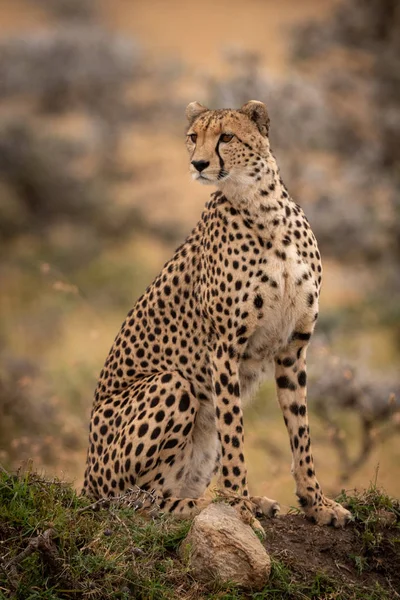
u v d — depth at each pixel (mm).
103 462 15273
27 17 102250
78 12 104000
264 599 12367
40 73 70000
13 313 36312
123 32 88875
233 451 14531
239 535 12430
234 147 14492
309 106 44969
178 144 66188
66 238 48000
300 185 44750
